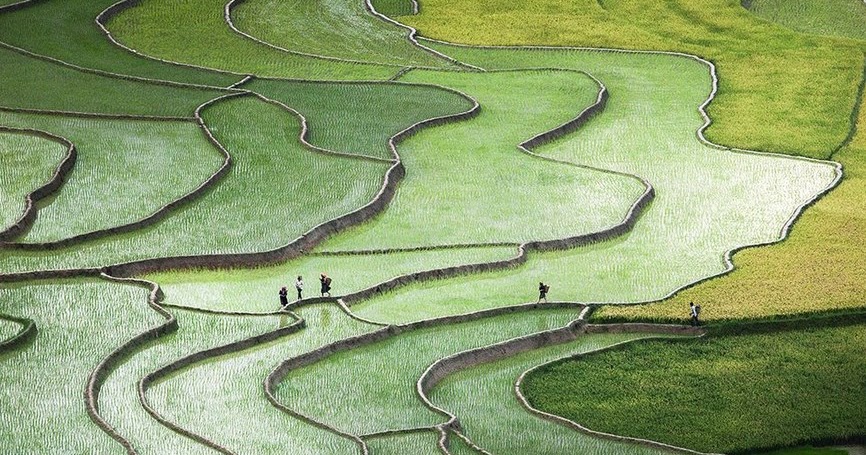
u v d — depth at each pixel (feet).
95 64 465.88
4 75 446.60
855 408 284.61
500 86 476.95
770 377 296.30
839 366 301.22
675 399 287.28
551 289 337.93
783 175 414.00
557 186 395.34
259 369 287.07
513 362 303.27
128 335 293.43
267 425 264.52
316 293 327.26
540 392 288.92
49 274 318.24
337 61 494.59
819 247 362.74
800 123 453.58
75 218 348.18
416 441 262.47
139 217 350.64
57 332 294.25
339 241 354.54
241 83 457.68
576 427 273.95
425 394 284.41
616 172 407.23
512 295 333.21
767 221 382.22
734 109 463.42
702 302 326.85
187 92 444.14
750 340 311.27
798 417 281.13
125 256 332.19
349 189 378.32
